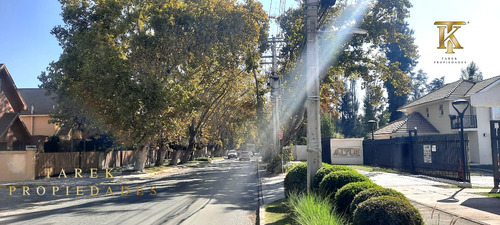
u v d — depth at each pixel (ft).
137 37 82.74
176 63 87.10
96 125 103.04
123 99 79.77
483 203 35.96
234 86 141.79
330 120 180.86
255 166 140.46
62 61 90.07
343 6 86.17
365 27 85.97
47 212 40.34
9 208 43.88
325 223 21.44
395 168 82.43
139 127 84.43
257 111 125.49
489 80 106.22
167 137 117.19
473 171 82.89
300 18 88.74
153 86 81.97
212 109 158.30
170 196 52.80
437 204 35.58
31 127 134.31
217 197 51.96
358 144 116.98
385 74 91.91
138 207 42.75
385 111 190.80
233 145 343.67
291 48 95.96
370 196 21.91
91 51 82.07
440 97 111.65
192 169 128.77
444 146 58.34
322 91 107.55
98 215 37.60
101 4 85.35
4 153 78.69
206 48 88.02
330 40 84.43
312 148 35.94
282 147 97.66
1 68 104.94
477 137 104.12
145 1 85.87
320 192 30.35
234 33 90.22
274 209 38.65
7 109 106.42
